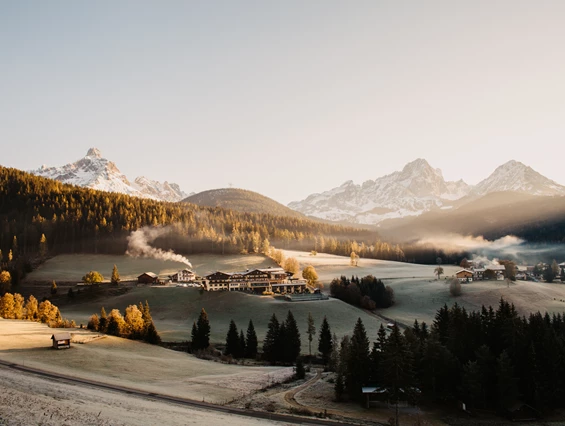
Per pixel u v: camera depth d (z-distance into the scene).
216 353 131.50
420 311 196.50
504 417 87.38
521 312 186.00
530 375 91.75
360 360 93.44
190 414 66.06
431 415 86.44
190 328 162.88
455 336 106.25
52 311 158.25
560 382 91.31
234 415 70.75
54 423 52.44
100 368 91.06
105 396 69.12
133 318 136.62
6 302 154.62
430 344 96.50
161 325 166.75
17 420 51.72
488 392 92.94
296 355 130.88
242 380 97.62
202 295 195.75
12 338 108.94
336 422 74.94
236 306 182.25
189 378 94.38
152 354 116.12
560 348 94.44
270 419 71.38
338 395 90.50
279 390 93.50
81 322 160.38
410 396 86.56
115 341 123.50
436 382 95.44
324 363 130.50
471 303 198.50
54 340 102.25
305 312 174.38
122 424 55.34
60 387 70.19
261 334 155.75
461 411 89.81
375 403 90.88
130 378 87.00
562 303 196.25
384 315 190.00
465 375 90.62
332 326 163.50
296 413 77.69
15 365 83.50
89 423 54.09
